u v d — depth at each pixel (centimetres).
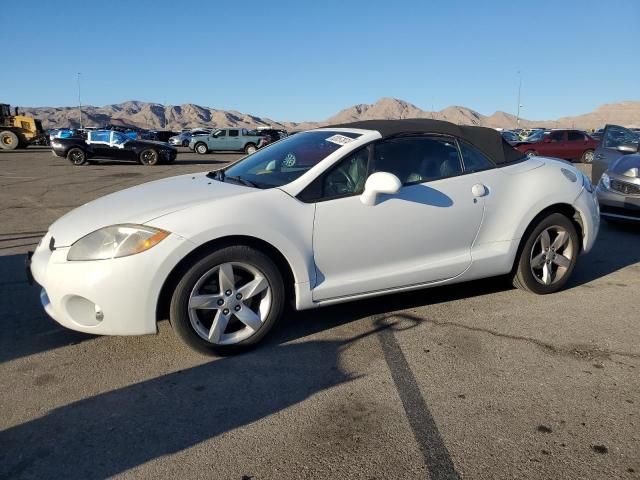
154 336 381
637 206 704
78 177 1616
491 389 313
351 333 388
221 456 254
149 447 260
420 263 403
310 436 269
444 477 239
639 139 906
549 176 456
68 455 254
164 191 382
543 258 460
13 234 741
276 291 355
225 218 336
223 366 340
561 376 328
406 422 280
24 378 324
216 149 3403
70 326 336
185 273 331
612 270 551
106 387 315
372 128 409
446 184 407
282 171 393
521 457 253
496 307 438
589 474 241
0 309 433
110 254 324
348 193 375
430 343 372
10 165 2105
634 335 387
